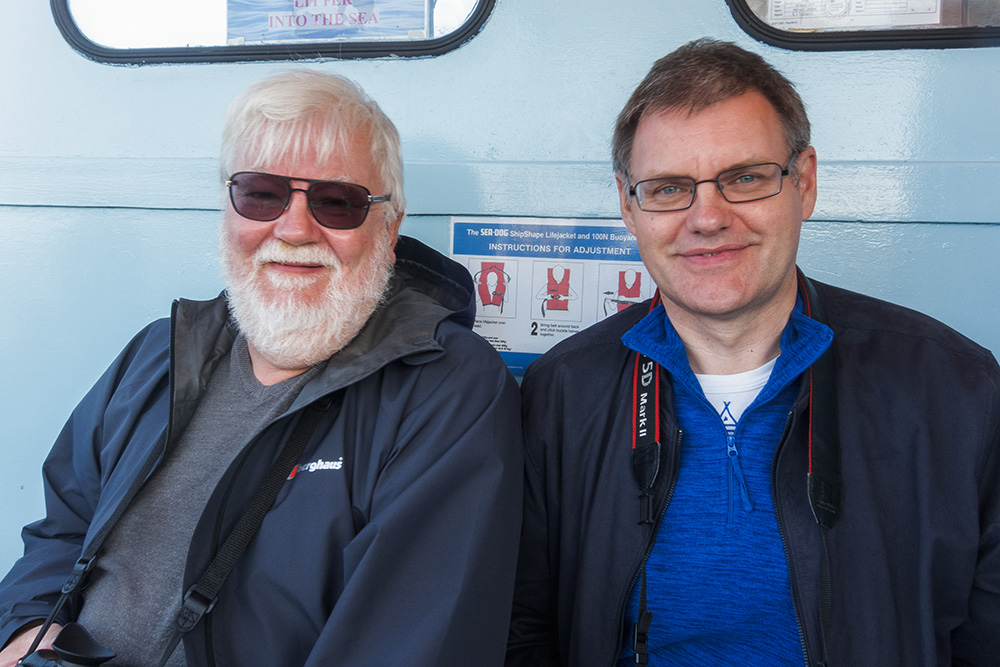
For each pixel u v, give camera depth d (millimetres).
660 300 1371
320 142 1302
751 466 1194
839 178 1463
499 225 1597
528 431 1359
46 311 1758
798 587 1122
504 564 1137
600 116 1541
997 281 1425
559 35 1543
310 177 1309
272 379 1401
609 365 1332
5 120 1738
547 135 1565
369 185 1355
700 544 1193
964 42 1398
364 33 1609
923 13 1414
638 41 1514
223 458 1321
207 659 1125
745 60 1162
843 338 1243
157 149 1697
